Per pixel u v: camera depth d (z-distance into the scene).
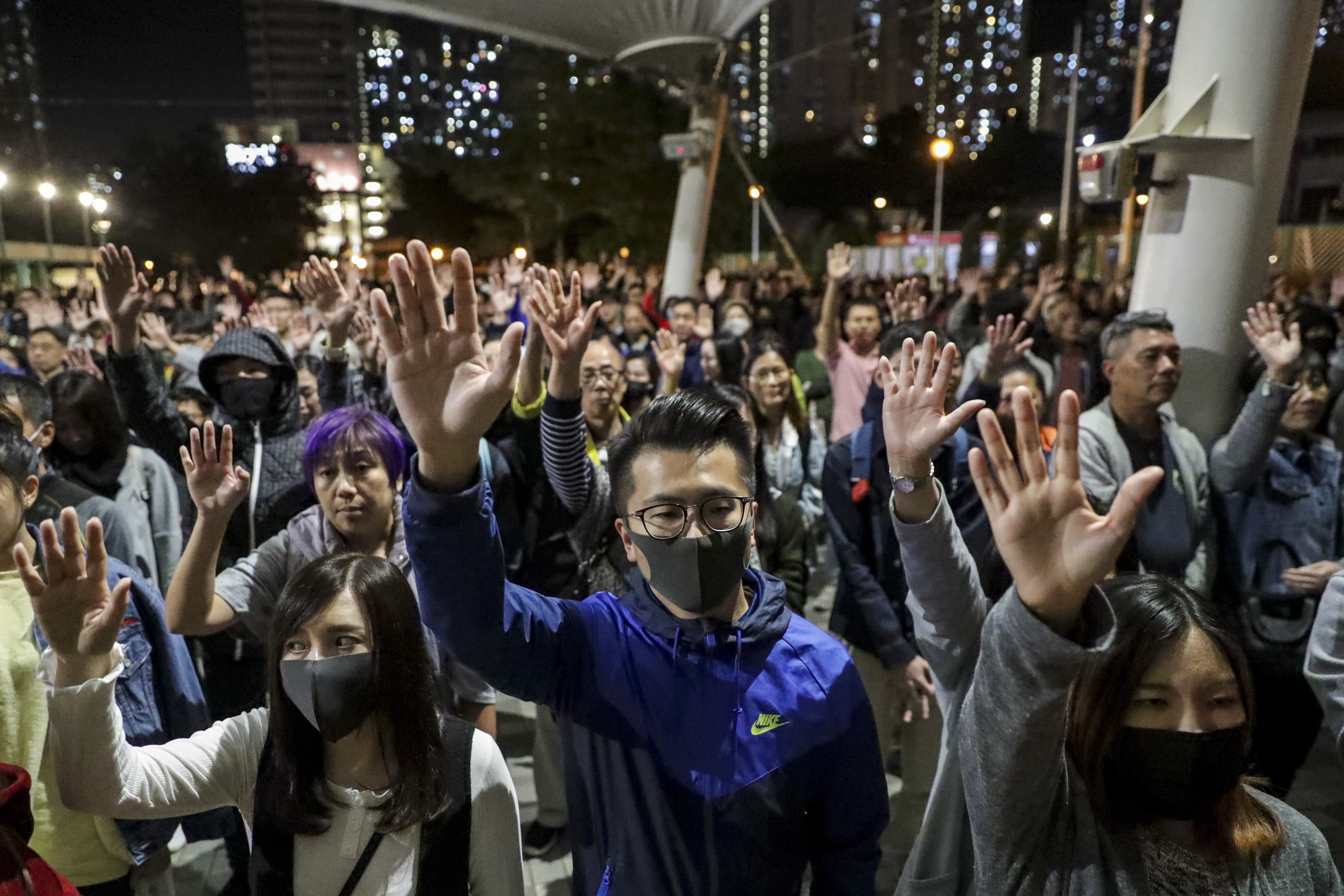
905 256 36.03
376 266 37.31
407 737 1.63
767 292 17.61
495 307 8.32
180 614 2.25
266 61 126.88
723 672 1.61
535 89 28.20
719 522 1.55
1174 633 1.36
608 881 1.61
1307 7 3.64
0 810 1.24
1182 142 3.71
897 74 84.38
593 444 3.88
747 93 88.94
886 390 1.71
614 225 30.77
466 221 42.09
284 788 1.62
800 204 45.34
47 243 32.00
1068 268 21.39
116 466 3.49
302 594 1.63
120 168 39.97
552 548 3.29
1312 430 3.85
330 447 2.57
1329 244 19.44
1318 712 3.13
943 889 1.79
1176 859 1.38
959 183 44.38
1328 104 27.55
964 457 3.06
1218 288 3.81
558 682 1.65
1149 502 3.17
